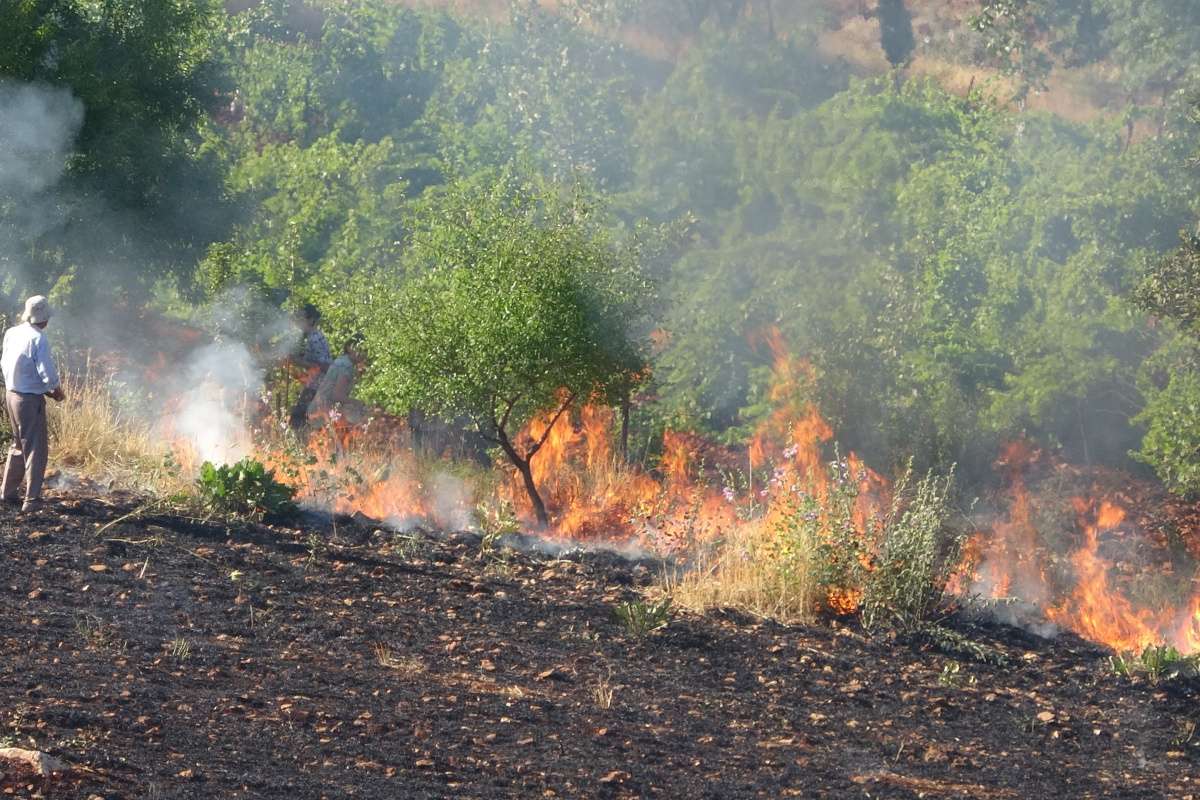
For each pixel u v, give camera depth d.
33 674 18.77
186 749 16.66
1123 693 26.31
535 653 24.20
